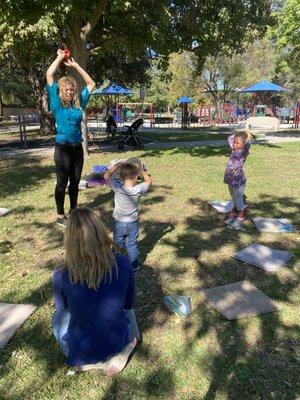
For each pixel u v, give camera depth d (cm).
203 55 1266
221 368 267
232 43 1216
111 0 872
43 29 834
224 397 244
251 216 571
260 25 1233
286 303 343
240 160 501
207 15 1159
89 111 4131
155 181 792
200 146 1412
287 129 2369
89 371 263
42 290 364
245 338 297
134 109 4281
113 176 390
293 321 318
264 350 284
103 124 3117
